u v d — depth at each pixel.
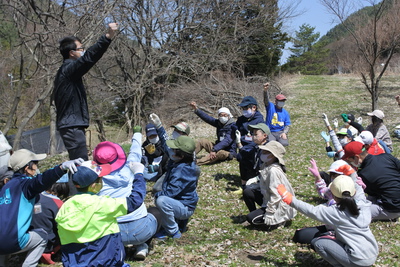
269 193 5.71
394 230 5.70
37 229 4.41
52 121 16.67
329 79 34.28
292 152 12.04
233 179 8.94
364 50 16.78
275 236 5.60
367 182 5.76
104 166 4.11
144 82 20.34
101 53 4.54
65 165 3.81
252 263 4.72
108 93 21.03
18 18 10.64
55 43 11.35
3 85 20.94
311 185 8.39
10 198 4.05
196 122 20.06
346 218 4.07
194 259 4.79
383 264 4.62
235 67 23.61
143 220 4.64
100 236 3.60
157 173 8.10
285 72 40.75
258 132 6.82
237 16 22.30
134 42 21.47
